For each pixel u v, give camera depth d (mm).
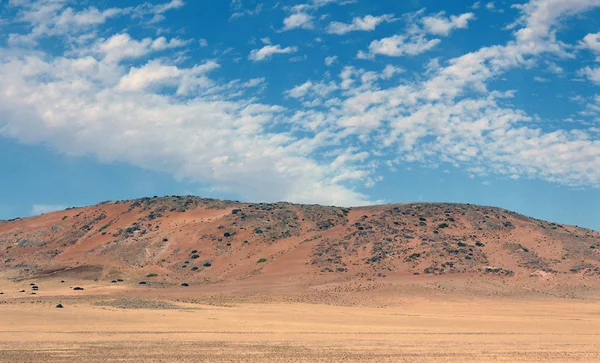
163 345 57469
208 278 151625
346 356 52750
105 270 159500
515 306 112312
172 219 196000
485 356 53875
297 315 90500
